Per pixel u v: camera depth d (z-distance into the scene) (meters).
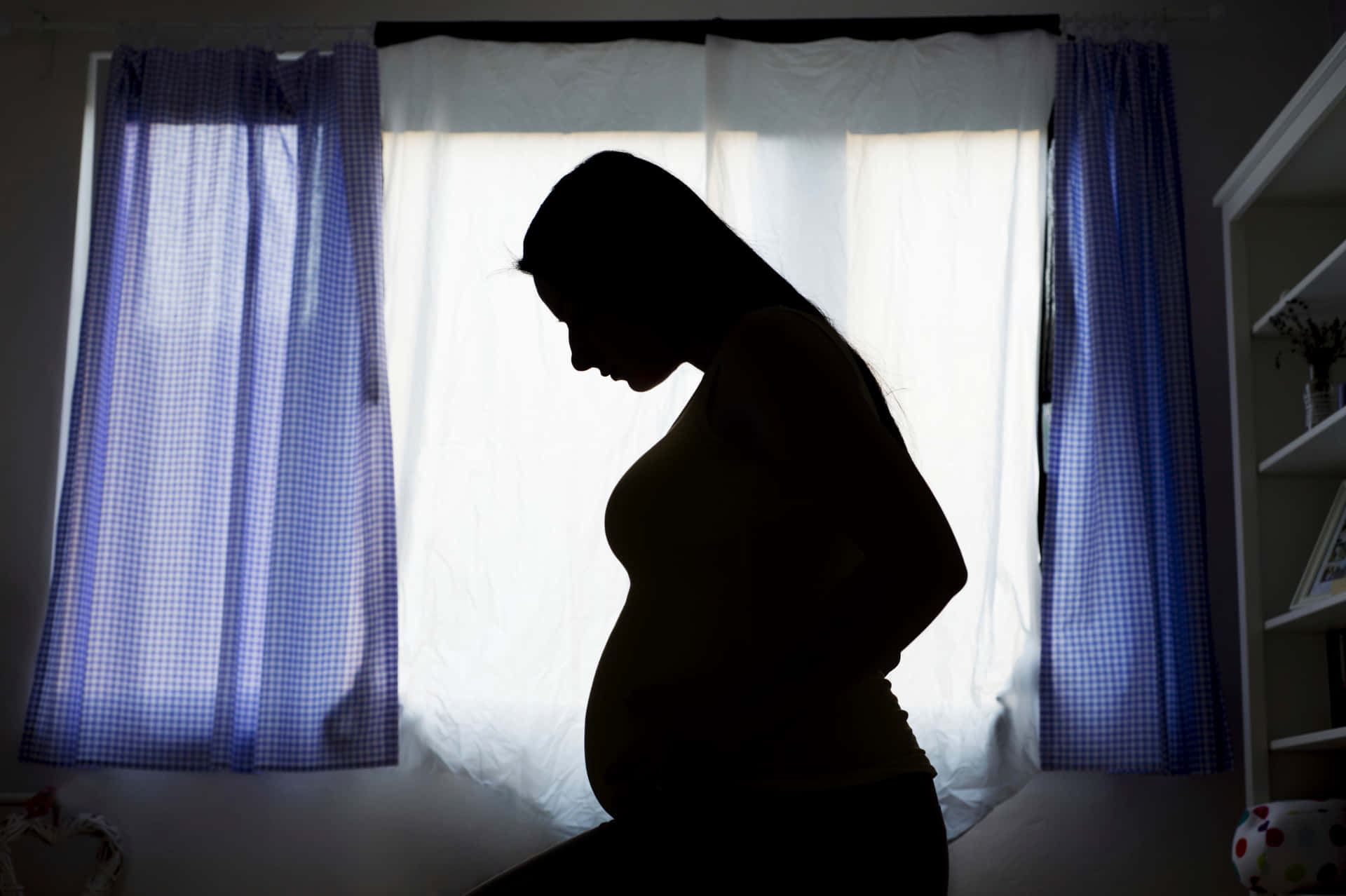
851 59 3.20
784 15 3.34
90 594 3.03
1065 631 2.91
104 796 3.04
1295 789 2.57
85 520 3.04
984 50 3.19
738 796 0.83
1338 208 2.81
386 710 2.93
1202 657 2.88
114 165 3.19
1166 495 2.99
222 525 3.08
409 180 3.20
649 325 0.96
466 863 2.97
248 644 3.01
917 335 3.04
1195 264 3.20
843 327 3.04
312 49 3.27
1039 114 3.15
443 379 3.10
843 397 0.79
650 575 0.91
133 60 3.26
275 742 2.91
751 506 0.86
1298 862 2.33
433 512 3.03
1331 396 2.55
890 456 0.77
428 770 2.95
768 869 0.82
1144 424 3.00
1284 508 2.72
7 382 3.26
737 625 0.85
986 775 2.86
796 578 0.85
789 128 3.16
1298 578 2.69
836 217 3.11
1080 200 3.12
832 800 0.82
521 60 3.27
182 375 3.12
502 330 3.11
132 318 3.11
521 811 2.90
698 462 0.88
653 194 0.94
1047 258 3.11
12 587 3.18
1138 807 2.95
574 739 2.92
